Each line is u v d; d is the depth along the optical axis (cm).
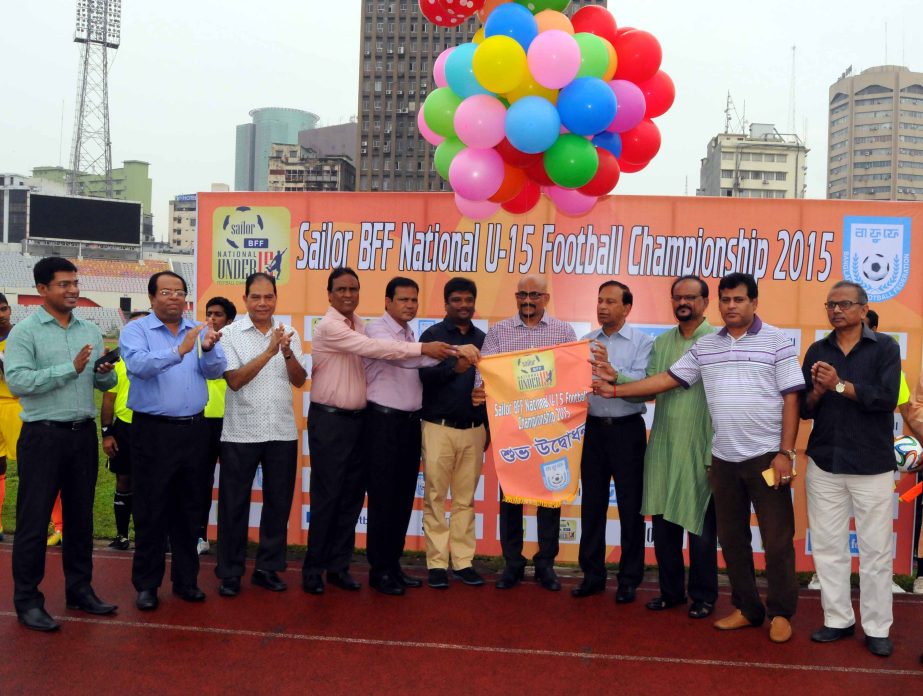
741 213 614
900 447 511
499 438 519
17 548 455
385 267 644
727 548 477
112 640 443
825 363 432
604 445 527
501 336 554
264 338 534
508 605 520
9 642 436
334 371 525
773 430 463
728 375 468
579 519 639
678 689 396
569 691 392
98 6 9556
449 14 490
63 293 465
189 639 448
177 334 505
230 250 662
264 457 534
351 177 11850
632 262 624
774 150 9956
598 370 503
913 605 539
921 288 602
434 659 428
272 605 509
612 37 484
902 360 606
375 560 537
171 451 488
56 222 7150
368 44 9994
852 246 606
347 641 451
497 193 482
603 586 545
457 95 481
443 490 550
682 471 493
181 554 511
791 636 470
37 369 459
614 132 482
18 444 462
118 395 620
